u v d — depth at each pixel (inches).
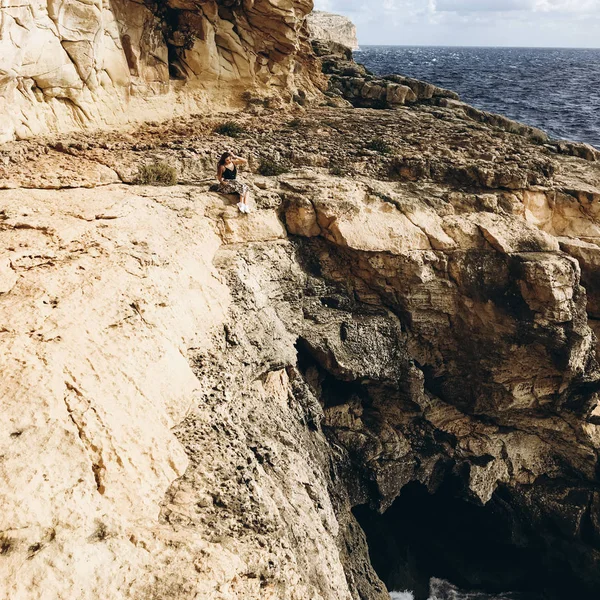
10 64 725.3
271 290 657.6
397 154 904.3
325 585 427.8
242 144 868.0
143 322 419.8
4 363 331.0
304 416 651.5
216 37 1117.1
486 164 881.5
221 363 473.7
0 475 279.6
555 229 876.6
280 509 420.5
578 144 1246.3
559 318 727.1
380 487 763.4
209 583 287.1
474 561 814.5
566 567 784.9
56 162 705.6
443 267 734.5
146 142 841.5
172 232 565.0
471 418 813.2
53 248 460.8
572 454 808.9
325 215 698.2
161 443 360.2
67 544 273.9
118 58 927.0
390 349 745.6
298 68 1371.8
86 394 340.8
